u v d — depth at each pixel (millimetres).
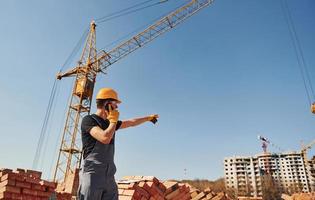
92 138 2910
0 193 8789
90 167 2832
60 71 46344
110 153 2959
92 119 2969
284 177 166250
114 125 2779
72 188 19578
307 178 162500
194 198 13102
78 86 42656
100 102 3096
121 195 7043
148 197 7348
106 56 45719
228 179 171500
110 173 2904
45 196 10031
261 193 156000
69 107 41438
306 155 117562
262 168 169625
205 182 138625
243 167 172250
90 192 2764
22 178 9383
